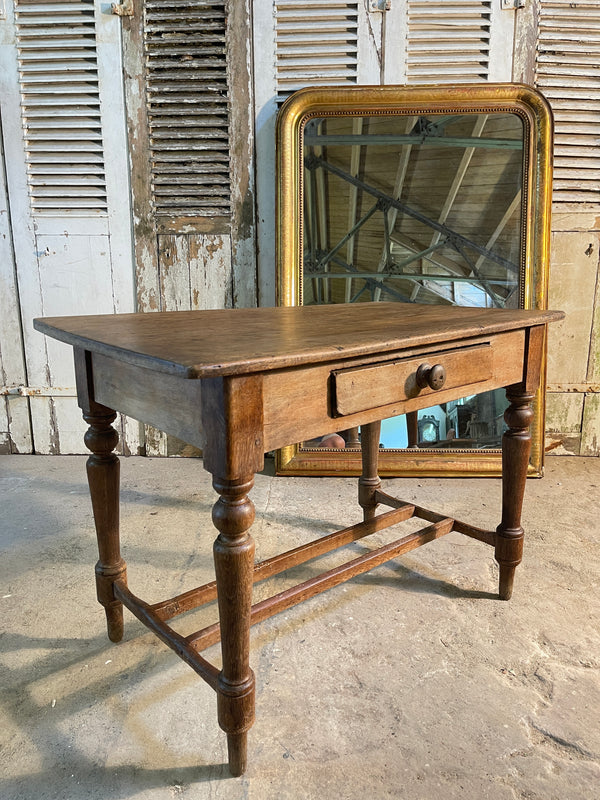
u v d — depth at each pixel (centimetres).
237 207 259
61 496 229
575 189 254
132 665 132
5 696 122
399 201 249
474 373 127
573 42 244
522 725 113
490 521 204
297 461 251
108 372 115
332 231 251
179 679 127
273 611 128
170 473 257
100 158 258
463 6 241
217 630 118
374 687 124
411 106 240
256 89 249
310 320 135
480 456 250
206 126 254
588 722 114
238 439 88
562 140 249
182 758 106
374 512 197
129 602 129
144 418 106
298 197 247
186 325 125
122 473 256
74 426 280
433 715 116
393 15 241
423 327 119
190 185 259
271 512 214
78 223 264
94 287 270
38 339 273
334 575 139
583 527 200
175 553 182
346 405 101
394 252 253
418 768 104
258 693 122
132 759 106
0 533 196
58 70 251
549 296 262
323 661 132
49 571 172
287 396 94
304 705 119
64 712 117
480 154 244
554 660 132
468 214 248
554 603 154
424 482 245
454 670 129
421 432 252
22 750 108
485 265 250
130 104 253
